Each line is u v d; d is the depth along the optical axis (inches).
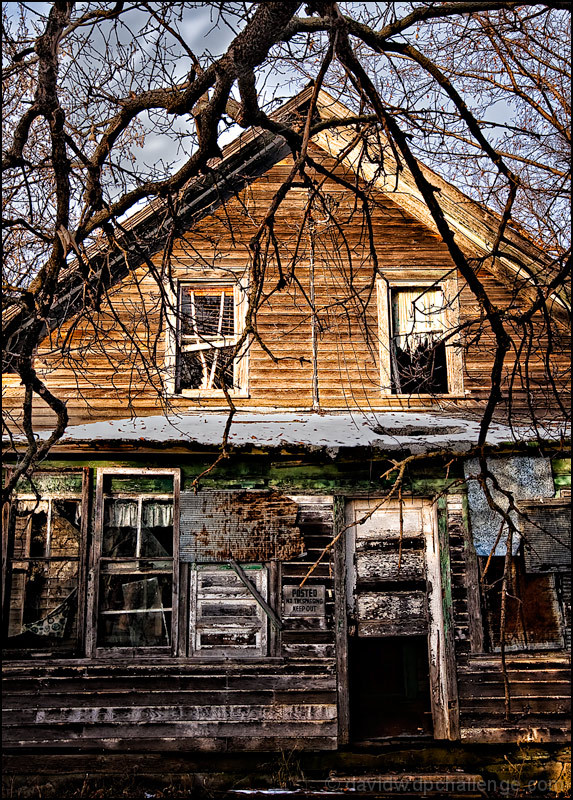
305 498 357.4
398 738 345.4
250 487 358.3
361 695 449.4
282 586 350.0
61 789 323.9
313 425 379.2
